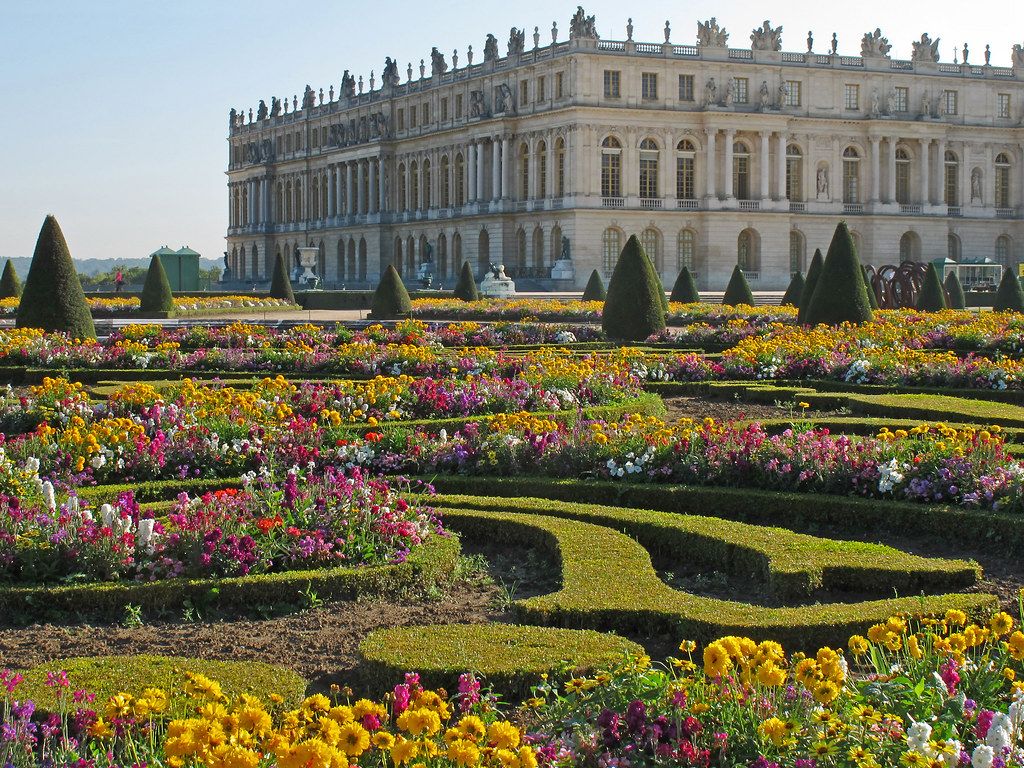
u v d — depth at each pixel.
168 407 30.02
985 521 23.55
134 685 15.06
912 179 160.25
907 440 27.53
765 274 152.25
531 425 28.84
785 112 151.62
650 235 150.25
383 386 34.25
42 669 15.51
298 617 19.25
